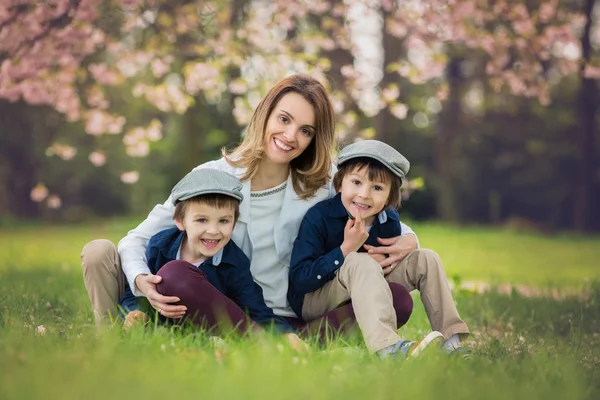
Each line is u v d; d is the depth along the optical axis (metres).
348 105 8.80
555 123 25.88
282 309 3.81
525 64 9.48
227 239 3.59
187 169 19.39
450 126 25.16
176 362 2.63
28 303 4.46
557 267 10.84
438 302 3.57
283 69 8.48
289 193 3.84
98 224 22.53
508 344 3.70
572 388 2.57
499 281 8.40
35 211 28.73
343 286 3.53
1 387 2.28
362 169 3.63
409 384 2.46
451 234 17.48
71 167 28.56
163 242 3.67
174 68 13.94
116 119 9.95
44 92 8.77
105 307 3.67
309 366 2.71
